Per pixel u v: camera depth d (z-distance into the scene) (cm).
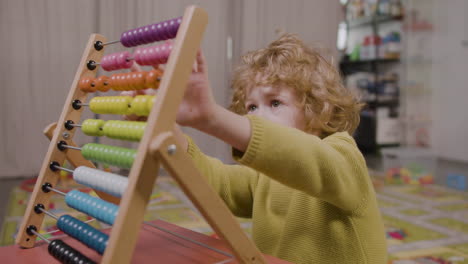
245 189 81
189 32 43
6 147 255
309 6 318
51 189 61
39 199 62
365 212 61
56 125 67
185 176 41
